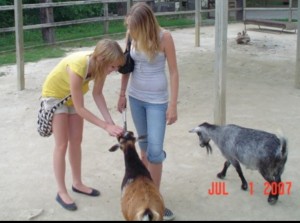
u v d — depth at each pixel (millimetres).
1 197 4531
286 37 15070
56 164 4238
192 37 15344
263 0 21281
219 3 5969
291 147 5707
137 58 3965
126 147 3758
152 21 3781
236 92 8375
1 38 15594
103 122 3857
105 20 16156
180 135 6156
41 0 15016
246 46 13359
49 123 4113
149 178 3637
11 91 8648
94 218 4121
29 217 4113
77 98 3857
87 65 3834
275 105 7543
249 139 4270
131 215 3367
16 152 5707
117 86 8875
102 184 4785
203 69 10320
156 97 4008
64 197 4312
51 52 12961
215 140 4566
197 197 4504
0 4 15812
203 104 7602
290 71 10102
